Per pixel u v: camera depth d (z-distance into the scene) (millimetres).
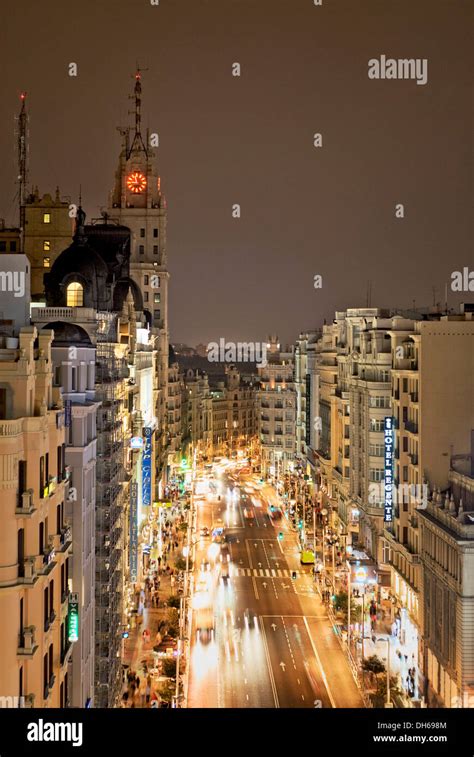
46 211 133875
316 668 90562
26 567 42750
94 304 91938
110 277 105000
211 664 91062
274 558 143250
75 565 61781
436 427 100250
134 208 197125
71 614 55750
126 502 102625
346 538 142125
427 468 99812
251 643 98438
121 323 119188
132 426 119500
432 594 84125
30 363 44969
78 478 62281
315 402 198250
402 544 103438
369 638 98438
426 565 86750
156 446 164250
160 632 98125
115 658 80125
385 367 124875
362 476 132125
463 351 100500
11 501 42188
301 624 106500
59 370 64375
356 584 114875
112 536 81125
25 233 133875
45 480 47844
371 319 136375
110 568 78312
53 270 91750
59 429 52406
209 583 126125
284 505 192125
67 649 55031
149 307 194125
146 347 144750
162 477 178875
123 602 94438
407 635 97250
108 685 73562
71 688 59594
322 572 126938
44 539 47906
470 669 72250
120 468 93062
